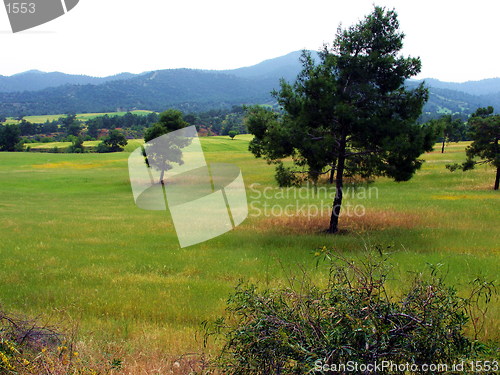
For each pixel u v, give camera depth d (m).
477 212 22.00
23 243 17.69
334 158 19.12
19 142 127.88
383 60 17.09
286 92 18.44
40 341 5.27
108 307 9.12
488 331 6.30
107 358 5.66
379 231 18.05
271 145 18.55
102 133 175.12
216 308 8.67
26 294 10.28
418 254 13.30
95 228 21.45
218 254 14.61
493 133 34.47
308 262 12.55
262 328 3.95
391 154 17.38
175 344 6.70
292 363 3.85
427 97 17.59
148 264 13.46
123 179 53.12
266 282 10.49
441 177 43.53
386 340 3.64
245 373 4.00
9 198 39.00
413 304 3.94
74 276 12.15
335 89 17.19
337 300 3.93
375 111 17.77
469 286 9.32
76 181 52.94
